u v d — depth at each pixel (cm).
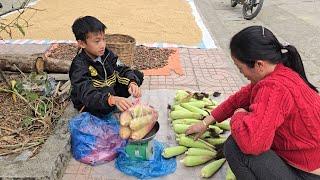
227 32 727
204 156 299
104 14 787
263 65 205
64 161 289
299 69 211
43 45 574
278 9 935
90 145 294
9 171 260
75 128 298
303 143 208
